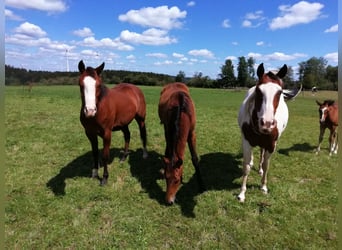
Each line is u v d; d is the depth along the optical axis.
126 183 5.07
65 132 8.62
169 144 4.30
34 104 16.09
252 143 4.37
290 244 3.48
